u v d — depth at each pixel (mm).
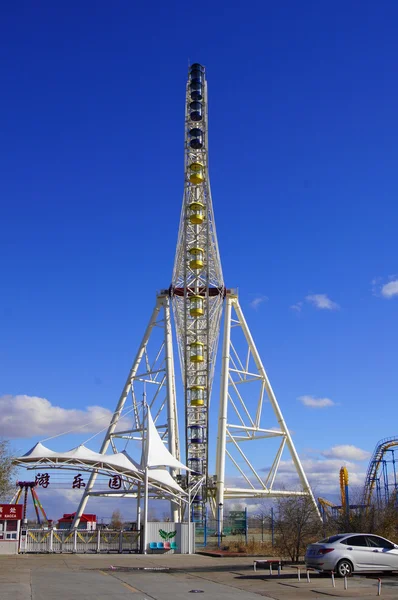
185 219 70188
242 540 49969
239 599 18906
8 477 47562
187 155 70812
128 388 73438
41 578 24922
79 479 48906
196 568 31047
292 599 18953
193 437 70438
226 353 71812
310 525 44344
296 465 71875
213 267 71000
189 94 72000
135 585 22766
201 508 66312
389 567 25438
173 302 72562
